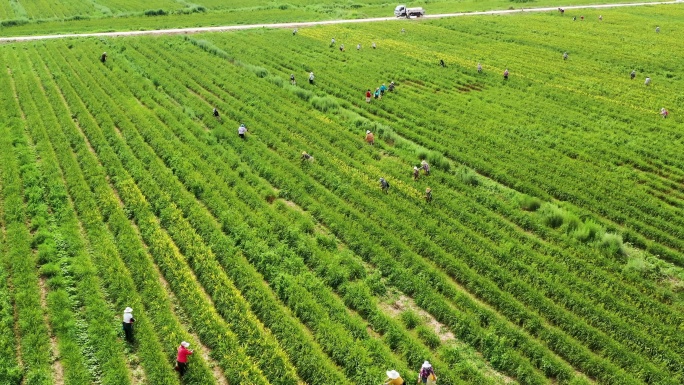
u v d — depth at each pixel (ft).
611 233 154.92
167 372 102.78
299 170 180.96
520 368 107.14
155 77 267.39
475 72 296.30
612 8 475.31
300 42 352.08
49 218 149.79
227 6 488.44
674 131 224.94
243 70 286.46
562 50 341.00
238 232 145.48
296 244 142.92
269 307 119.34
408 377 102.68
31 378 99.96
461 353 112.57
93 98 232.32
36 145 190.39
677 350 113.50
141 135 204.54
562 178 184.65
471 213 162.91
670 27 400.06
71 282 125.90
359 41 358.23
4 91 237.66
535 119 235.40
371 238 147.23
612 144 214.07
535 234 157.58
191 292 122.21
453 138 215.72
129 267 131.54
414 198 168.04
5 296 118.73
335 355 108.88
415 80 283.79
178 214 151.74
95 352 108.27
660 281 138.41
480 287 129.80
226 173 176.65
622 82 284.20
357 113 240.94
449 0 552.00
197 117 227.20
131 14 434.71
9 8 449.06
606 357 112.57
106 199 157.07
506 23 413.18
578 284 131.54
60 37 346.54
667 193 181.16
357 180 176.76
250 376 103.30
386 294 129.18
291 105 240.73
